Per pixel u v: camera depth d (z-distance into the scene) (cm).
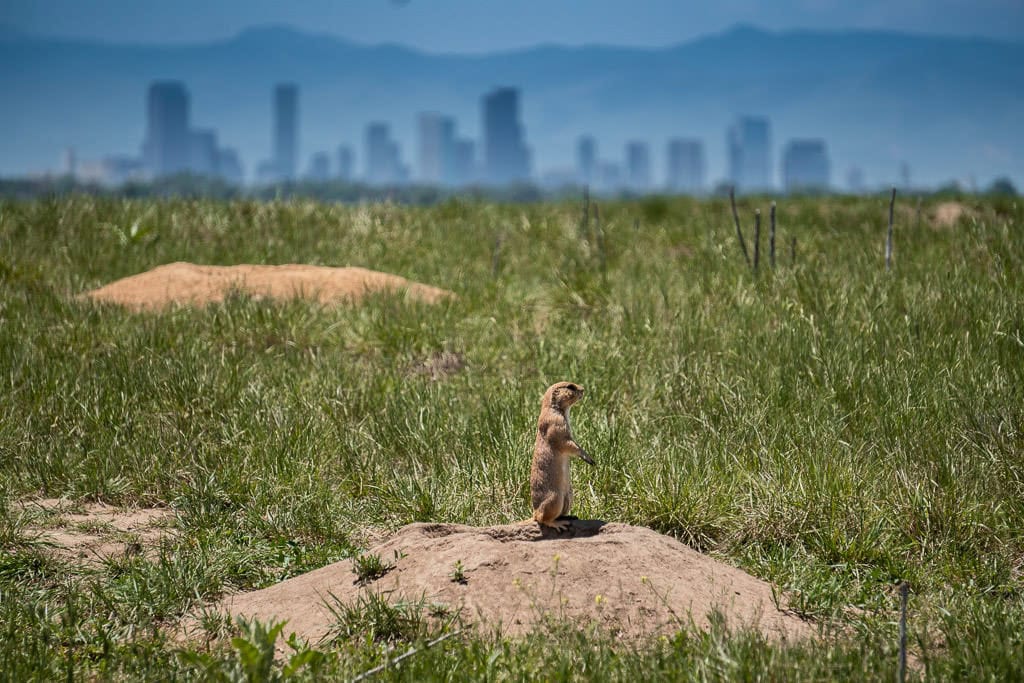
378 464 3225
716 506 2759
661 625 2089
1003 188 9169
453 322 4788
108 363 3944
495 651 1961
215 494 3027
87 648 2183
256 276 5494
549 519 2331
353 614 2144
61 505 3011
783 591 2392
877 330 3831
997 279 4250
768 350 3803
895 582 2522
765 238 6028
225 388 3753
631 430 3338
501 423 3328
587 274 5388
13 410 3509
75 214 6738
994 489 2850
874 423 3247
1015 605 2381
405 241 6881
